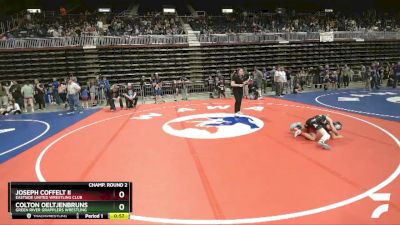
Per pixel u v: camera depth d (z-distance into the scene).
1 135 11.62
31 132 11.97
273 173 6.70
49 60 22.80
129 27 29.45
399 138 9.29
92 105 18.47
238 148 8.59
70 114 15.94
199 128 11.12
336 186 5.96
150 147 8.99
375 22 36.56
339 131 10.22
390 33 30.94
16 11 37.00
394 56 31.52
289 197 5.56
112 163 7.70
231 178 6.50
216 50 25.66
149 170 7.14
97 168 7.36
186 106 16.67
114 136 10.52
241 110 14.59
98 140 10.08
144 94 20.88
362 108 14.59
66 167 7.50
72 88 16.33
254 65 26.66
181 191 5.96
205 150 8.51
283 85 20.78
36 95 18.25
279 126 11.12
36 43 22.61
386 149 8.22
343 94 19.78
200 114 13.96
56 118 14.95
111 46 23.48
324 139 8.38
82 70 23.36
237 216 4.97
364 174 6.52
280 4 48.00
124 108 16.94
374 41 30.34
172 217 5.02
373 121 11.70
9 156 8.69
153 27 30.28
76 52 23.11
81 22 31.73
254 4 46.91
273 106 15.70
